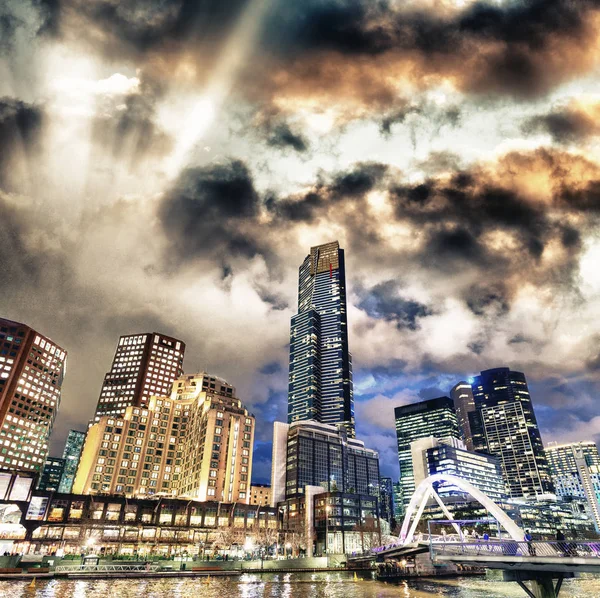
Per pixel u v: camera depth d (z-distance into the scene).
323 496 197.00
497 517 77.25
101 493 189.00
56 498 149.00
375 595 82.44
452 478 99.75
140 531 151.62
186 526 158.12
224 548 151.50
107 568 97.88
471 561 51.06
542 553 46.31
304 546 176.75
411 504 124.38
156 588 81.06
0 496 141.88
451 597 81.25
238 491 183.62
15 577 81.88
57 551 133.50
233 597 74.25
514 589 94.31
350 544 184.38
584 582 123.56
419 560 122.94
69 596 67.12
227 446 189.50
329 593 83.69
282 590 85.88
